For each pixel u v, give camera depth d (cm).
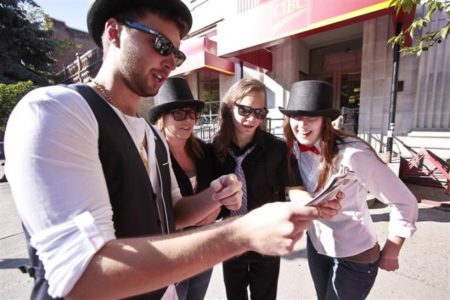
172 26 88
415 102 601
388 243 146
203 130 741
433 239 315
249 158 179
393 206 143
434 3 228
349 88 791
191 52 844
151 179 101
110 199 77
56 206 58
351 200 143
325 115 150
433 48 567
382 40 624
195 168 191
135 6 83
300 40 807
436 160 493
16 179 61
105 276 56
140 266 58
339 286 154
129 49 84
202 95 1082
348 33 741
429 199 443
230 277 192
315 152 162
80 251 56
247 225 65
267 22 516
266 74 850
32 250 67
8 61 1606
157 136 119
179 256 60
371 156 142
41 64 1869
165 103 177
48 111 65
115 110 84
